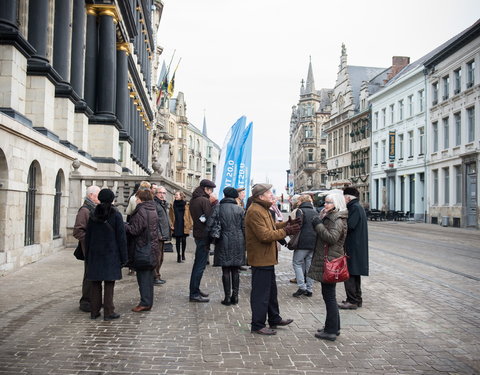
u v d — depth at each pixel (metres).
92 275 5.98
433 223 36.38
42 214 11.08
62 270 9.52
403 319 6.41
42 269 9.58
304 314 6.68
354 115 54.34
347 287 7.07
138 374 4.26
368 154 51.09
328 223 5.34
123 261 6.12
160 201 8.90
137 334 5.49
